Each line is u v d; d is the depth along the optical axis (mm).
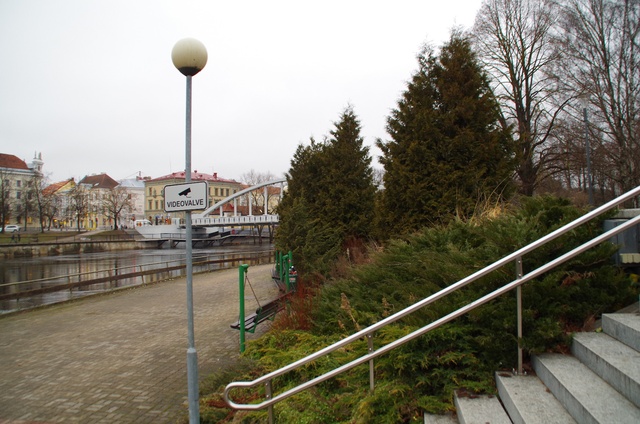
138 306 14336
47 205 87062
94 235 82938
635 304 3643
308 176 15930
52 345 9352
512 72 25984
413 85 10156
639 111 23234
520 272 3291
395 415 3328
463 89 9609
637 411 2438
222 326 10578
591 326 3547
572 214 4355
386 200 9812
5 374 7340
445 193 8766
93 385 6629
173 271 29281
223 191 114125
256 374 5168
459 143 8938
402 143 9719
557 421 2639
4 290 25219
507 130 9461
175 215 106250
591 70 24297
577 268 3855
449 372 3502
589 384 2801
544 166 25719
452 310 3766
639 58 23500
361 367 4082
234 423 4070
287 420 3674
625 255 4176
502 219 4922
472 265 4215
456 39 10008
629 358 2844
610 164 24953
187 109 4820
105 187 123625
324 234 13633
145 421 5297
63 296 18828
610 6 24062
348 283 6535
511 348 3502
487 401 3213
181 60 4715
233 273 26547
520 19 25844
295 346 5375
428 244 6156
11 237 70500
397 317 3316
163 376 6957
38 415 5570
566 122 25531
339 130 16531
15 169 100125
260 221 66188
